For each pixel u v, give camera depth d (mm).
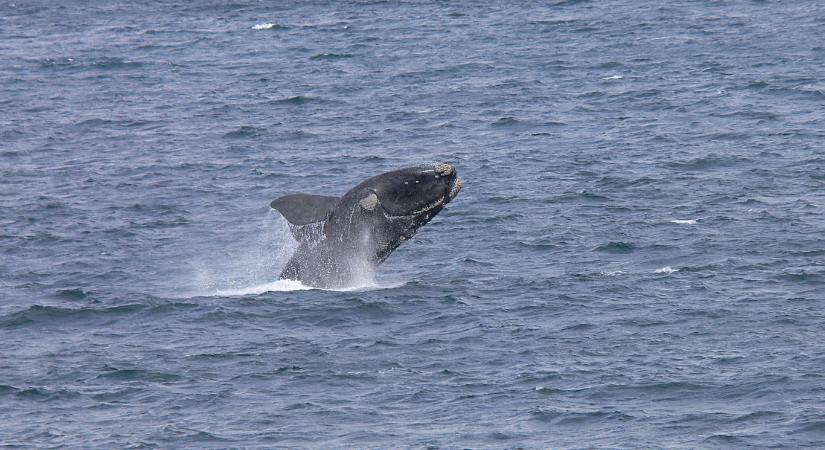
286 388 110688
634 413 102938
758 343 118625
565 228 170250
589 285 140500
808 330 121875
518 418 102688
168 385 112125
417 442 98312
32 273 158125
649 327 124625
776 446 95688
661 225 169250
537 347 119562
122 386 112125
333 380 112375
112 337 126562
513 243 163500
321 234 133500
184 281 153875
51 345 124562
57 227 185250
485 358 117000
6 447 98750
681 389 107688
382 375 113312
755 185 191750
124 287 150625
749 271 144000
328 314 129625
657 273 145250
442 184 128125
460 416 103500
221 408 106375
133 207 198500
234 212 195000
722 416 101688
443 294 136500
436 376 112875
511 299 135500
